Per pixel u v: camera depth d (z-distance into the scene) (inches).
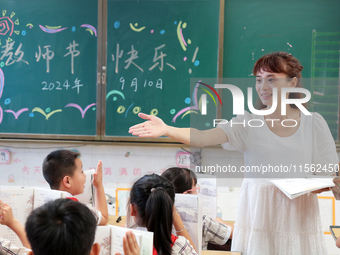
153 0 125.7
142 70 127.6
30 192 69.6
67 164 80.3
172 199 58.0
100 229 51.2
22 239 59.5
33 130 132.6
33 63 131.5
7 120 133.3
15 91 132.4
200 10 124.3
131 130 54.2
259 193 46.8
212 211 50.4
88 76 129.8
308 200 47.3
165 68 126.8
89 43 129.0
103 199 84.1
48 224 38.4
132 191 58.3
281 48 122.0
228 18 123.6
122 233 49.9
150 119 54.5
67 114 131.3
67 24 129.4
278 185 45.3
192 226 59.7
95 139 130.5
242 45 123.6
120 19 127.3
